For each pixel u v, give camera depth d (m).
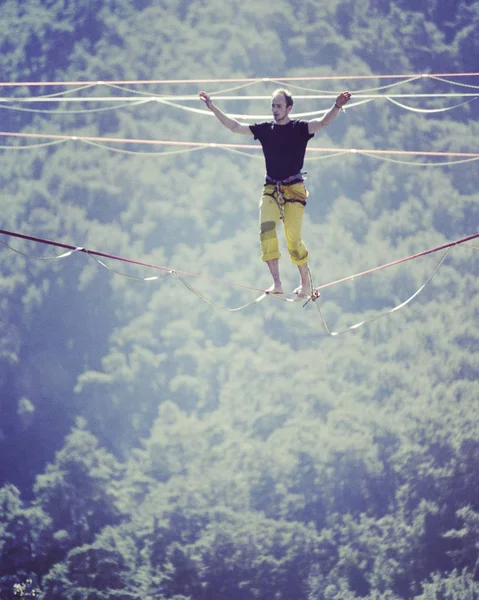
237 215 88.75
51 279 75.94
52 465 57.44
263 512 52.91
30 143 89.19
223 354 71.25
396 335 70.81
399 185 86.06
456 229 82.81
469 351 68.88
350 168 86.88
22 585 48.00
